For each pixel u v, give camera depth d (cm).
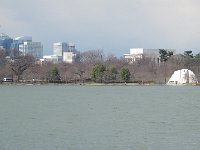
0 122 15450
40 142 11444
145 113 19312
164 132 13262
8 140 11681
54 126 14462
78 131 13325
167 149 10725
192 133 13050
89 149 10688
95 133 12950
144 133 13012
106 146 11019
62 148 10744
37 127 14200
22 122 15500
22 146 10925
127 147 10938
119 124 15125
